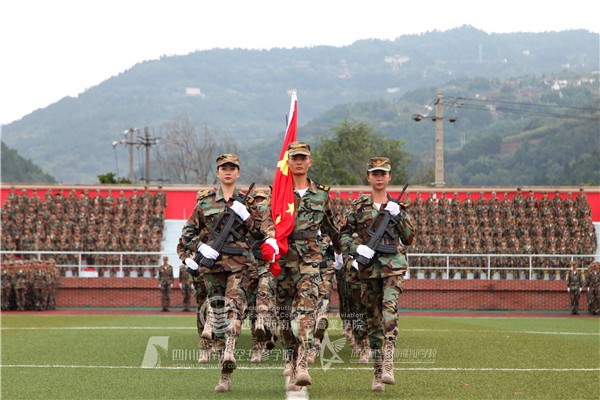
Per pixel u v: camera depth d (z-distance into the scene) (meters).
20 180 188.62
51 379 14.33
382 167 13.86
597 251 42.91
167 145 98.62
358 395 12.77
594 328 25.81
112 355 17.67
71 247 41.16
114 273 40.66
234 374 15.09
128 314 33.09
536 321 29.66
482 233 41.84
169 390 13.22
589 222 42.22
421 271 41.06
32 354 17.84
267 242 12.74
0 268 35.50
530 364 16.36
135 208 42.66
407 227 13.91
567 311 38.16
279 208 13.12
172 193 44.34
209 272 13.45
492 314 35.09
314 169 88.94
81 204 42.09
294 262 13.14
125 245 41.47
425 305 38.91
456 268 39.62
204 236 14.30
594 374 14.98
